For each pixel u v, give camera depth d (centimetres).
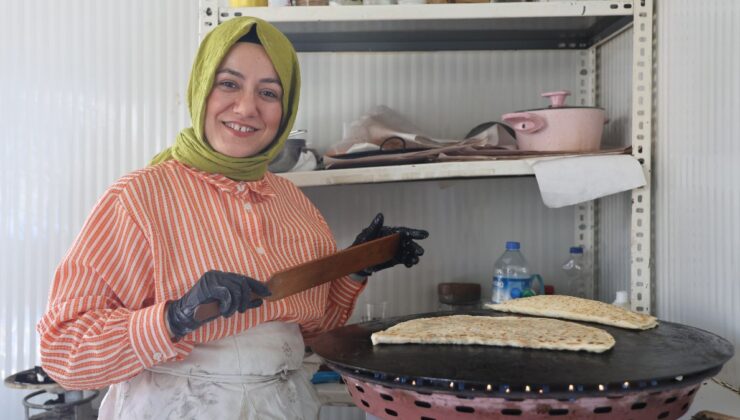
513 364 115
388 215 230
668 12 171
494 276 205
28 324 240
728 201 143
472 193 230
